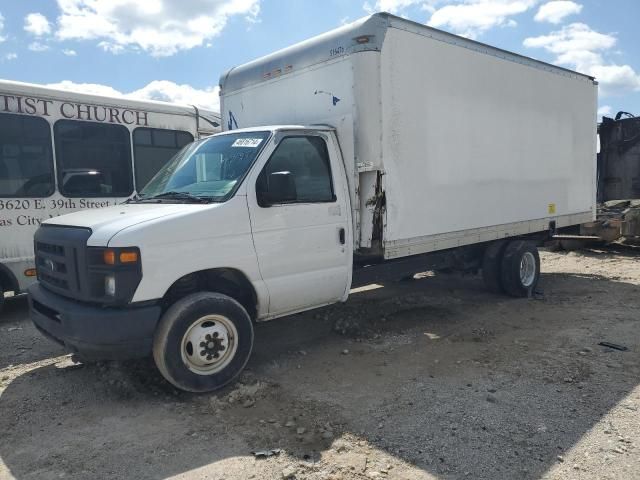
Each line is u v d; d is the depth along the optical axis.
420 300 7.78
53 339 4.55
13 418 4.14
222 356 4.56
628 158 13.07
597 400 4.22
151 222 4.18
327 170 5.34
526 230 7.72
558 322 6.48
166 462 3.46
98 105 8.08
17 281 7.18
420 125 5.86
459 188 6.48
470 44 6.54
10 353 5.73
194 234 4.34
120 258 4.02
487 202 6.94
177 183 5.26
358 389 4.59
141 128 8.63
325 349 5.70
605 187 13.54
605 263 10.75
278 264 4.89
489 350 5.51
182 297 4.55
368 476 3.25
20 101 7.25
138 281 4.07
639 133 12.82
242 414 4.13
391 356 5.43
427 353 5.48
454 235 6.45
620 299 7.59
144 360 5.21
